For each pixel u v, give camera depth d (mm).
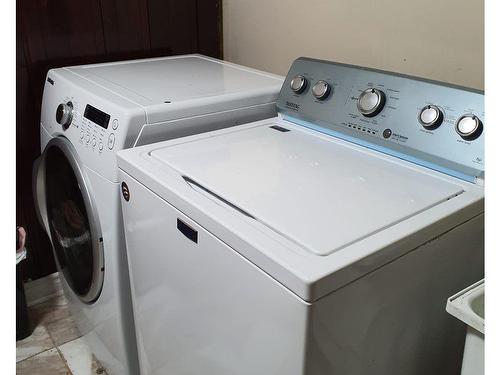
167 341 1231
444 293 1017
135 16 2023
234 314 906
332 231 844
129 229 1253
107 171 1310
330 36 1701
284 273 757
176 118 1345
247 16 2066
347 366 871
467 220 976
